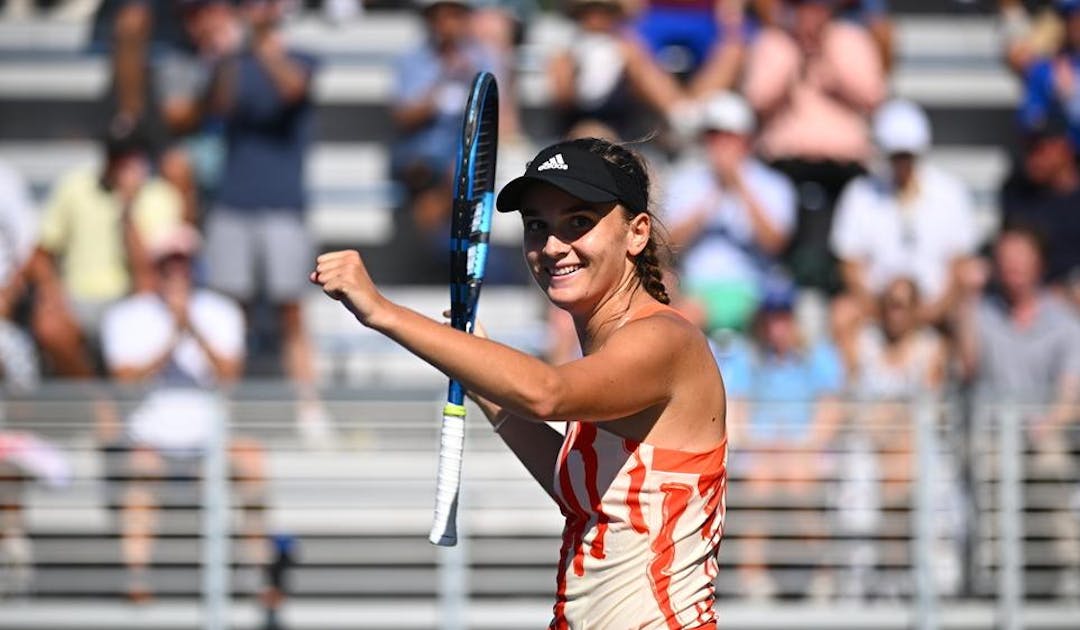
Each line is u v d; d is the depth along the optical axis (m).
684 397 12.77
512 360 11.44
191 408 27.45
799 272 34.09
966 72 40.28
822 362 29.47
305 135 32.50
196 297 30.17
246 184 31.97
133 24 36.16
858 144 34.31
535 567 28.05
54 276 31.97
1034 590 27.73
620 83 32.84
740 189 31.28
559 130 33.25
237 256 31.89
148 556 27.61
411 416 27.59
